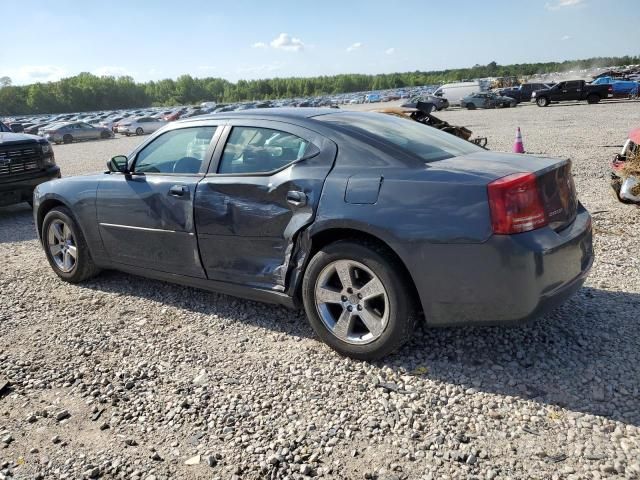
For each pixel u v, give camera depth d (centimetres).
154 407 308
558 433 264
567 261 308
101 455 268
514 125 2247
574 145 1395
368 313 333
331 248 337
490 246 291
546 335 361
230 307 445
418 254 306
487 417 281
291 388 319
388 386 313
